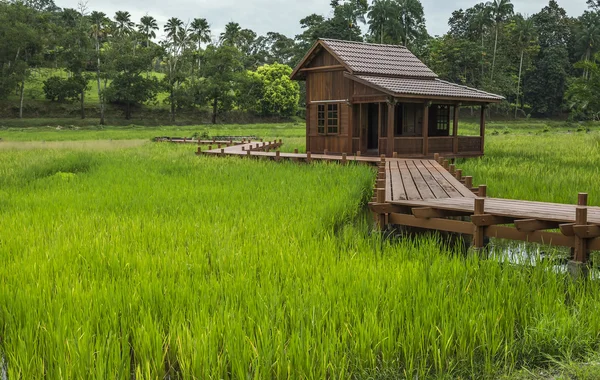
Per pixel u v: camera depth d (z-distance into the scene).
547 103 84.69
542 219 6.86
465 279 5.61
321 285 5.39
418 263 6.16
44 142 30.95
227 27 90.12
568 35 92.38
